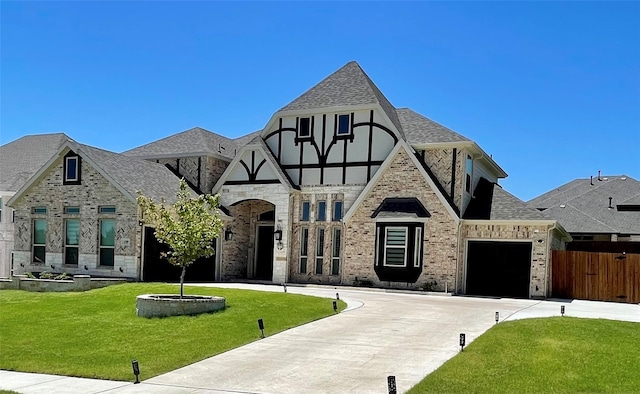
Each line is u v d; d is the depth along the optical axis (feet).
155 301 51.67
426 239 81.92
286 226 91.30
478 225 80.79
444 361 35.55
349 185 90.22
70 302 59.88
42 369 35.06
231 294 63.57
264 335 43.88
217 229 56.80
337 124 92.17
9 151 123.75
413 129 91.40
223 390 30.30
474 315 53.98
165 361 36.40
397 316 52.95
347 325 48.19
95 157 84.12
